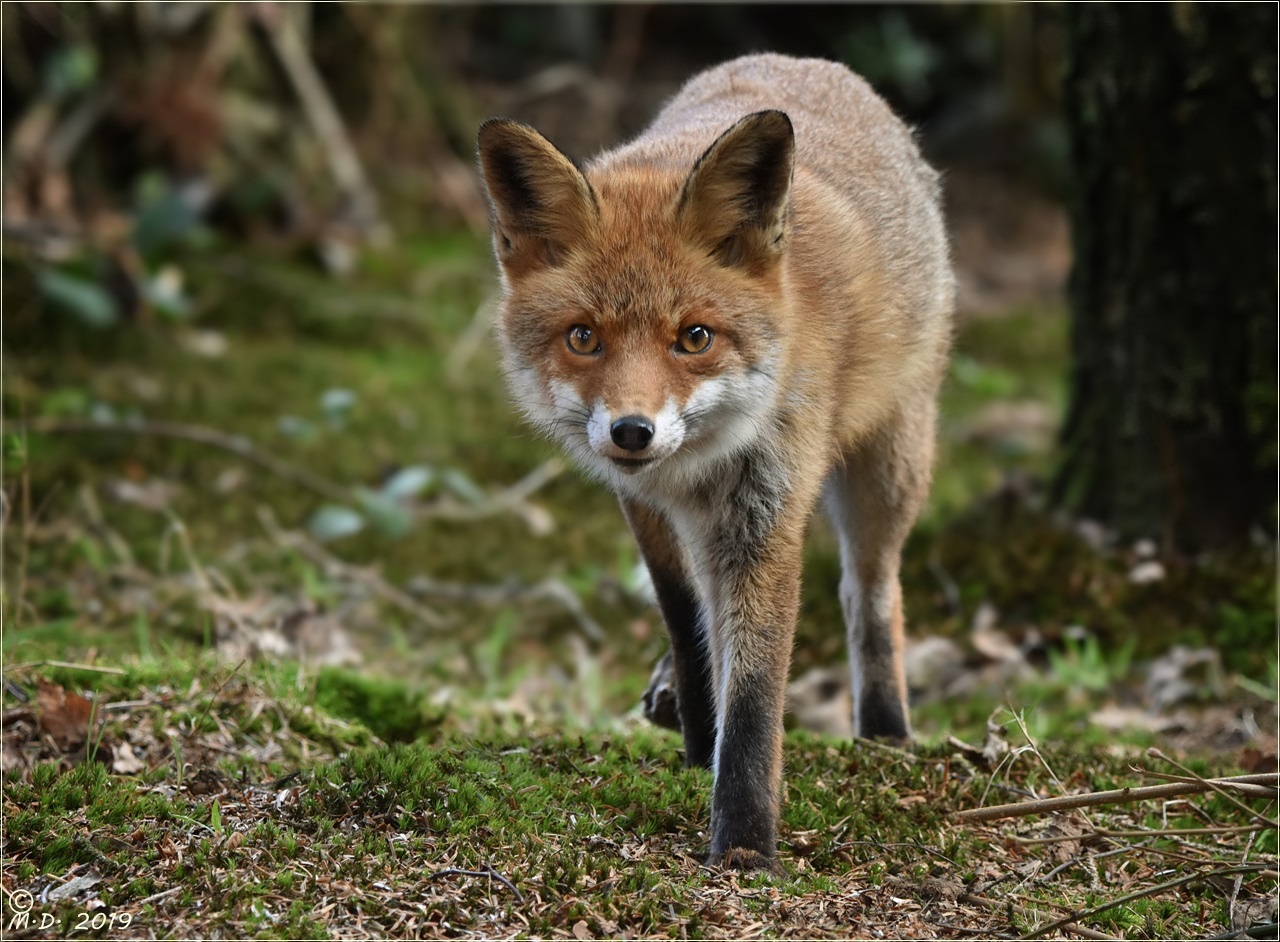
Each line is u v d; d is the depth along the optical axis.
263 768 8.13
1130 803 8.14
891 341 8.75
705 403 7.17
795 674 11.62
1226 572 11.53
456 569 13.52
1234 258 11.41
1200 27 11.09
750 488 7.46
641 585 11.20
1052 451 14.80
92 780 7.47
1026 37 23.84
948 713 10.96
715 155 7.14
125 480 13.91
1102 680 11.03
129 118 19.11
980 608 12.12
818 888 6.74
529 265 7.61
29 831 6.89
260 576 12.38
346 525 12.39
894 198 9.23
